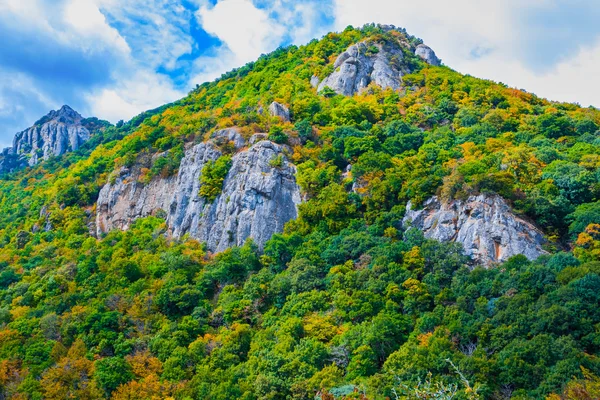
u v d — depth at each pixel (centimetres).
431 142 10138
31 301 8294
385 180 8906
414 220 8288
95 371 6219
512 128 10731
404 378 5438
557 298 6050
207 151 10475
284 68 14612
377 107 11744
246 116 11112
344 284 7219
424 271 7388
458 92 12344
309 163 9788
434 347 5722
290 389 5762
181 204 10106
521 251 7444
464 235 7781
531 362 5422
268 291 7581
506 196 8044
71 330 7119
